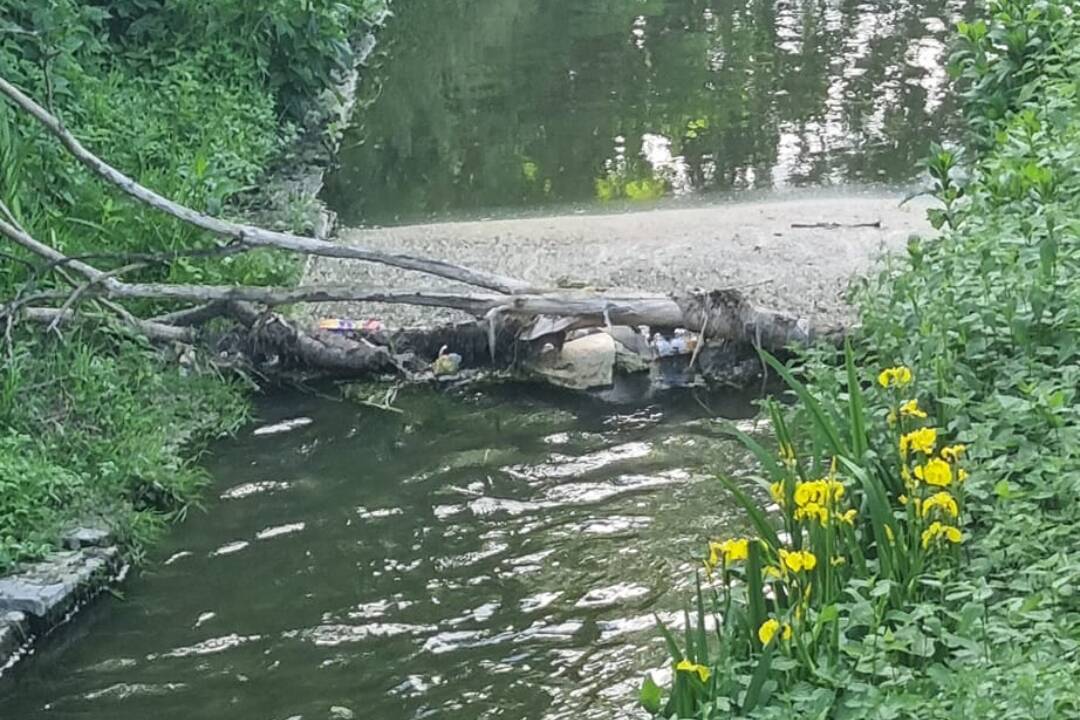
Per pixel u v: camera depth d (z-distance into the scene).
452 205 11.20
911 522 4.91
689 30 16.17
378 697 5.91
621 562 6.78
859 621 4.54
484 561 6.87
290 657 6.23
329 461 7.90
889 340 6.16
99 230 9.43
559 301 8.48
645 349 8.78
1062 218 6.20
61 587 6.56
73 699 6.01
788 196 11.03
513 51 15.68
